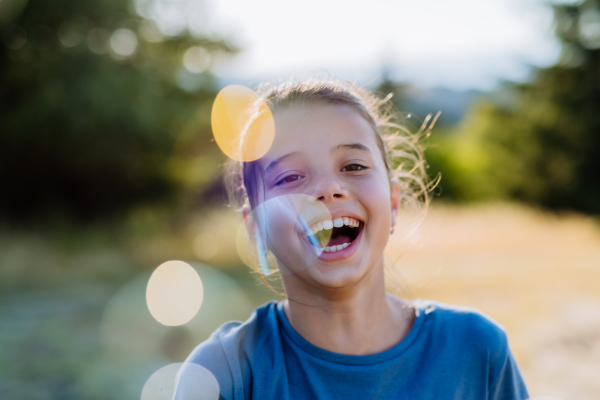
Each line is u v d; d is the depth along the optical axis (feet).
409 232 5.08
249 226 3.91
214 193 36.99
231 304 16.14
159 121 31.89
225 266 22.86
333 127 3.43
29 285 19.21
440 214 36.42
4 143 30.91
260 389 3.29
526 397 3.78
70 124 29.27
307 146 3.38
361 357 3.34
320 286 3.26
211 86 35.53
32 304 16.63
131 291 18.44
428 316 3.68
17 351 12.14
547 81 55.31
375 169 3.49
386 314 3.56
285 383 3.30
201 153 35.68
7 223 29.81
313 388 3.28
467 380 3.46
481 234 31.07
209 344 3.45
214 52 36.47
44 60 29.68
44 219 31.60
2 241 25.64
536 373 10.64
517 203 57.77
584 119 52.60
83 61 29.48
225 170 5.13
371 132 3.70
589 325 13.42
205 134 35.09
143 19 32.19
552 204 56.49
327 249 3.26
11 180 32.86
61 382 10.32
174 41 35.35
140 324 14.11
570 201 55.31
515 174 57.98
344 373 3.29
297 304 3.45
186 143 35.09
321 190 3.20
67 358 11.58
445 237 29.53
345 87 4.03
